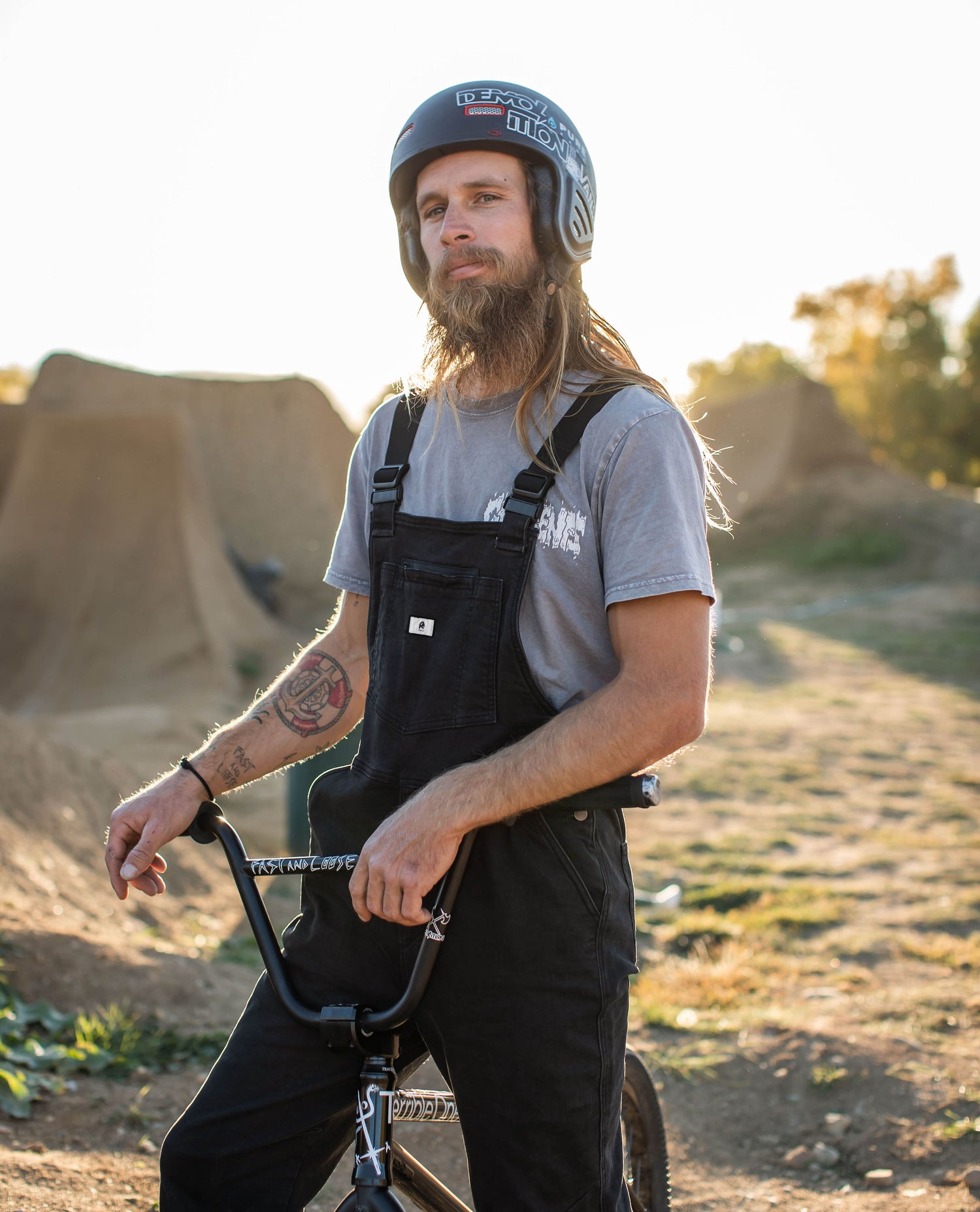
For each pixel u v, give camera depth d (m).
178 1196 1.49
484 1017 1.41
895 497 28.17
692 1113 3.26
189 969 3.93
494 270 1.53
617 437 1.42
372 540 1.58
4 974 3.52
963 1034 3.75
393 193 1.70
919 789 8.23
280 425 24.22
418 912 1.34
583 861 1.43
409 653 1.49
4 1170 2.44
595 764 1.33
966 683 13.27
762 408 31.91
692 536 1.40
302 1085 1.48
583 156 1.60
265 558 22.80
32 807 5.39
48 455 16.02
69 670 14.20
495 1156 1.41
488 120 1.52
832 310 55.16
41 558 15.47
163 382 24.66
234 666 14.95
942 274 52.50
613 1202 1.44
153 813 1.61
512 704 1.44
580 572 1.44
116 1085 3.06
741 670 14.01
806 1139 3.11
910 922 5.16
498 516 1.47
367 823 1.52
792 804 7.77
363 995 1.50
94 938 3.93
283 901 5.62
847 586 23.39
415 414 1.62
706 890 5.70
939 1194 2.75
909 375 50.91
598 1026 1.43
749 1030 3.79
